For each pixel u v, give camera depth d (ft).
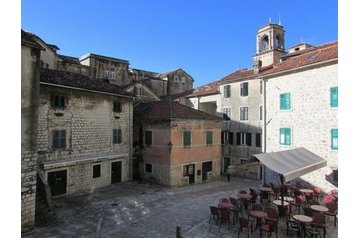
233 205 46.21
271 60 117.60
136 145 80.89
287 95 69.26
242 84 93.66
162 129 74.13
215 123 85.35
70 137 61.93
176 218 46.73
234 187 74.08
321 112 62.13
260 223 40.40
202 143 80.74
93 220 45.80
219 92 102.99
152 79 130.72
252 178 88.58
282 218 45.06
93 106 67.36
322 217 36.70
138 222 44.93
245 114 92.43
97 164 67.77
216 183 79.66
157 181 74.84
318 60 62.39
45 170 56.70
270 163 41.32
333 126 59.88
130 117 77.36
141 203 56.39
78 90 63.67
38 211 43.96
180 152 74.13
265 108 74.54
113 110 72.59
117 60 111.14
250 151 90.27
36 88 41.47
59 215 48.24
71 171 61.87
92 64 104.01
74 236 38.88
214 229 41.22
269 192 54.08
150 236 39.09
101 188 68.64
